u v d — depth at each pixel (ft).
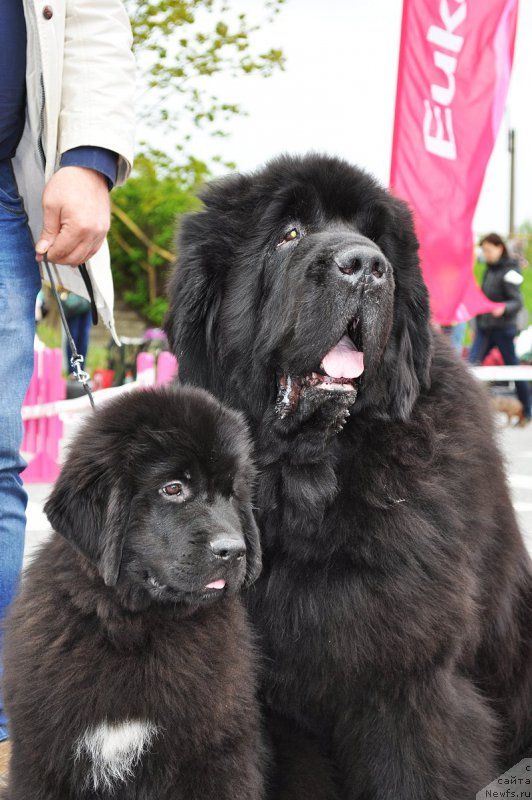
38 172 11.91
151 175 89.40
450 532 10.18
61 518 9.42
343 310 10.00
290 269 10.59
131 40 11.68
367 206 11.12
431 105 29.96
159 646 9.35
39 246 11.10
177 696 9.18
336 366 10.10
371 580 9.92
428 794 9.97
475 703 10.40
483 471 10.77
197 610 9.75
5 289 11.22
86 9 11.10
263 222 10.97
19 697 9.12
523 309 48.24
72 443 10.01
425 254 30.50
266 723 10.62
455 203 30.35
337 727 10.39
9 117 11.06
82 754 9.06
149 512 9.72
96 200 11.18
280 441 10.53
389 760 10.12
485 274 48.70
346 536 9.98
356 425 10.32
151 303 101.30
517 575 11.50
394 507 10.03
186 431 9.82
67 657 9.13
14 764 9.31
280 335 10.49
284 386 10.54
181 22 59.77
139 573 9.59
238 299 10.96
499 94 30.22
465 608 10.05
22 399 11.60
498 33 29.81
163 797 9.30
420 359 10.78
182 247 11.30
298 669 10.21
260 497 10.59
